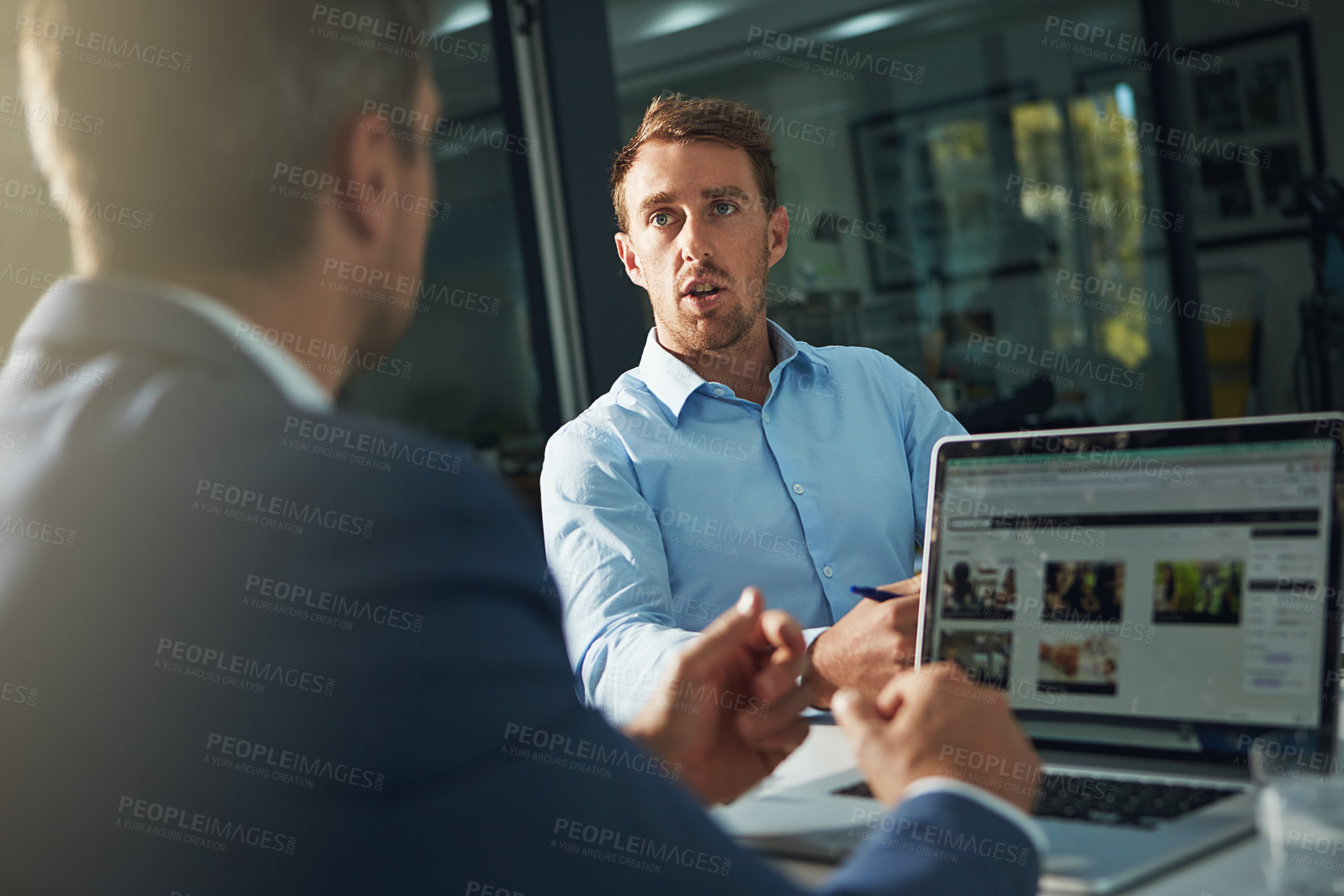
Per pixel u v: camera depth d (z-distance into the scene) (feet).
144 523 1.41
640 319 8.75
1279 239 15.46
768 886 1.53
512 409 8.15
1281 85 15.30
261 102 1.51
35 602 1.40
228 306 1.54
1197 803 2.54
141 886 1.35
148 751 1.36
